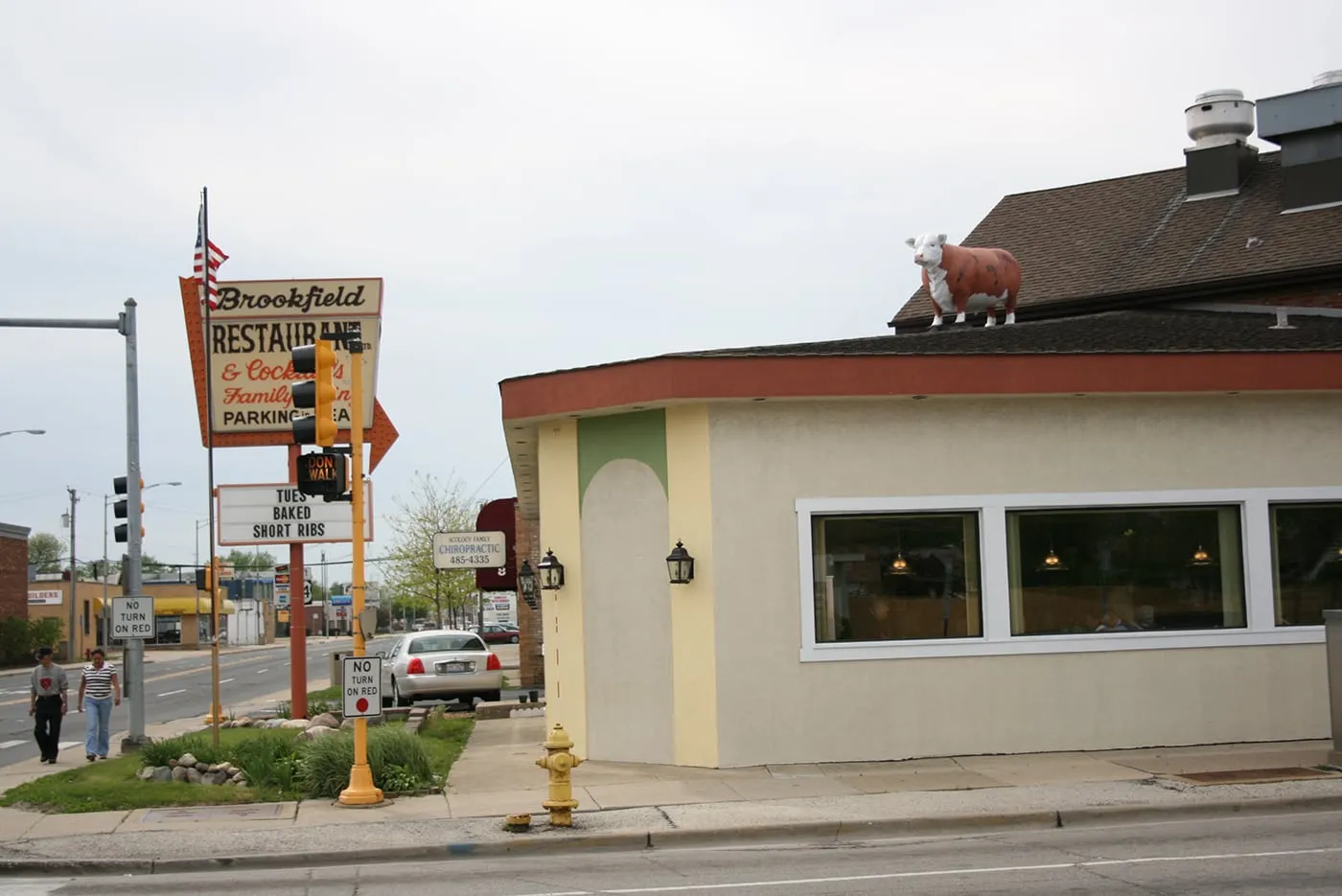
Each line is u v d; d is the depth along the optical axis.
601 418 17.25
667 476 16.62
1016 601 16.75
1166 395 16.84
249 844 12.53
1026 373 16.34
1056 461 16.83
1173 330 20.55
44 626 71.81
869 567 16.59
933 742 16.38
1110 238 28.38
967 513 16.80
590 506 17.30
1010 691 16.55
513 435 18.61
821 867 11.00
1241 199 27.28
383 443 24.48
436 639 29.72
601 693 17.03
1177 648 16.88
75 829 13.56
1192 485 17.03
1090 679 16.69
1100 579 16.97
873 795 14.04
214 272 24.16
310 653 84.25
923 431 16.62
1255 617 17.03
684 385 15.88
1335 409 17.39
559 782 12.86
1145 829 12.41
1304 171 25.94
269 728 21.47
